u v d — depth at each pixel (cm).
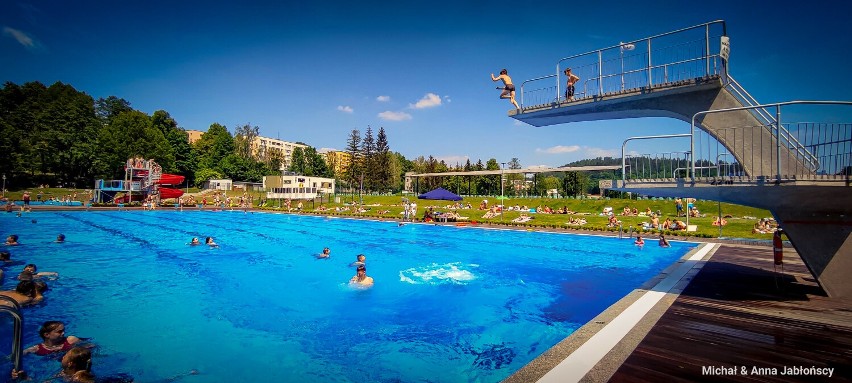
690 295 823
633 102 1102
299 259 1642
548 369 455
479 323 827
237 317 862
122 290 1098
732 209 3866
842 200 717
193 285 1167
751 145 862
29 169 6700
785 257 1405
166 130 8762
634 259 1645
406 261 1598
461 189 8544
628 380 428
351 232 2719
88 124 7950
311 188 7250
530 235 2405
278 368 604
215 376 576
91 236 2291
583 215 3694
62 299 995
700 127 987
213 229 2848
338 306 953
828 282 794
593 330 596
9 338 607
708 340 554
